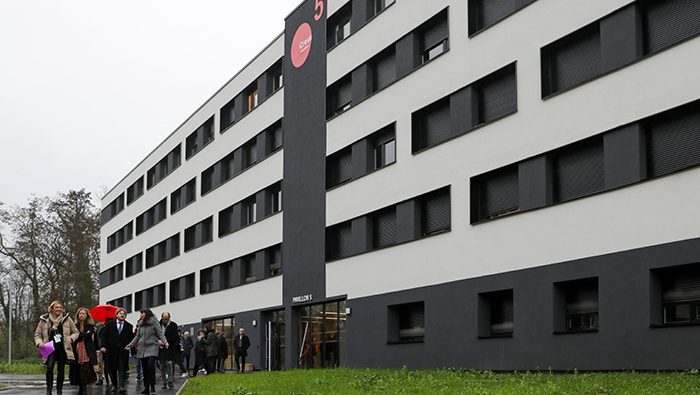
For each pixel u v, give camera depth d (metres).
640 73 20.06
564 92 22.42
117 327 20.69
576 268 21.41
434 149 27.97
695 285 18.50
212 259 48.25
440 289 26.97
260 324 40.56
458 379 18.70
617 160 20.53
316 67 36.72
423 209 28.98
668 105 19.22
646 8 20.48
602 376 17.28
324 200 35.06
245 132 44.91
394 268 29.61
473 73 26.30
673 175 18.91
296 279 36.91
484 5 26.67
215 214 48.50
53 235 75.56
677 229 18.66
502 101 25.50
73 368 17.72
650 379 15.55
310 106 36.97
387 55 32.16
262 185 41.97
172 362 22.14
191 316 51.06
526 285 23.14
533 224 23.11
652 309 19.12
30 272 75.00
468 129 26.34
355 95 33.44
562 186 22.72
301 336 36.78
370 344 30.77
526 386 15.16
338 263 33.44
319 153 35.81
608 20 21.16
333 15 35.78
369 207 31.64
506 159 24.48
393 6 31.20
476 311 25.11
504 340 23.81
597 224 20.89
